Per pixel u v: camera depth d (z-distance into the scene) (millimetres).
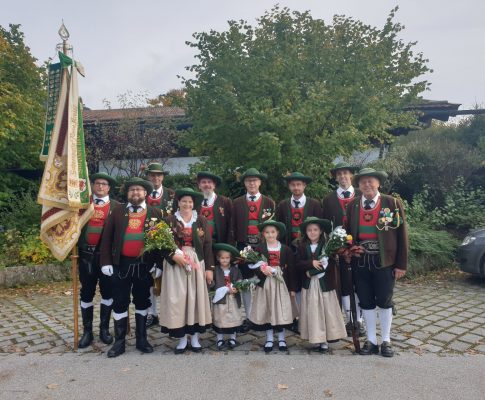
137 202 4484
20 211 9844
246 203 5449
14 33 10945
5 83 9781
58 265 8352
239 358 4160
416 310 5871
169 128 12500
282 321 4277
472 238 7641
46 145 4664
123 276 4363
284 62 8305
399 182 11508
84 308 4707
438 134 15539
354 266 4391
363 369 3818
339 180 5277
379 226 4270
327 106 7820
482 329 5004
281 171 8281
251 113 7734
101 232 4695
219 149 8945
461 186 11414
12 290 7574
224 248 4691
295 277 4523
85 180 4547
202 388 3475
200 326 4246
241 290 4414
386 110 8914
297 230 5262
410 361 3998
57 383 3617
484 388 3391
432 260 8719
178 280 4246
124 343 4410
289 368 3869
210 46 8562
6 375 3812
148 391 3438
